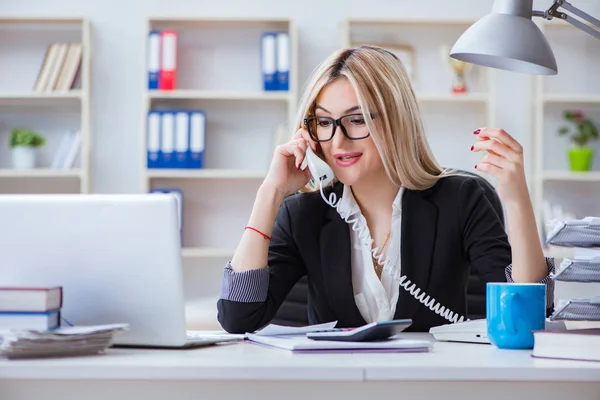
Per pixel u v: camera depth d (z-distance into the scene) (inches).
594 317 51.4
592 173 172.9
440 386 41.8
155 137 172.2
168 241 51.9
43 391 42.3
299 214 75.6
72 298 53.2
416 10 183.5
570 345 45.8
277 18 174.7
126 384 42.1
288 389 41.9
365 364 42.6
